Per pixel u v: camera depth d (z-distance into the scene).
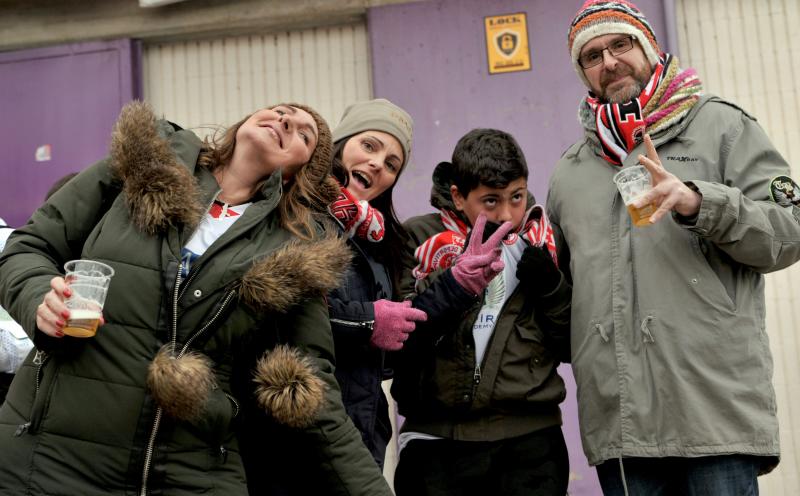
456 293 3.04
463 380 3.11
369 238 3.15
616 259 3.10
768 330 5.26
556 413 3.21
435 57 5.49
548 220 3.31
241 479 2.48
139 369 2.33
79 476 2.28
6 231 3.56
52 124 5.75
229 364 2.49
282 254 2.52
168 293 2.39
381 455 3.12
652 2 5.41
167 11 5.81
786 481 5.11
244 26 5.80
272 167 2.75
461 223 3.36
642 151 3.17
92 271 2.29
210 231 2.62
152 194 2.47
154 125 2.61
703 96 3.21
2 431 2.35
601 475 3.14
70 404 2.30
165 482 2.32
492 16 5.49
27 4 5.91
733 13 5.53
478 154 3.19
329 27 5.83
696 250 2.99
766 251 2.89
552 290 3.14
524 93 5.40
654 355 2.97
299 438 2.63
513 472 3.08
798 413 5.16
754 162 3.04
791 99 5.44
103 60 5.79
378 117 3.42
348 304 2.95
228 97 5.86
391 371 3.40
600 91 3.33
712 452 2.83
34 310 2.31
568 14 5.44
